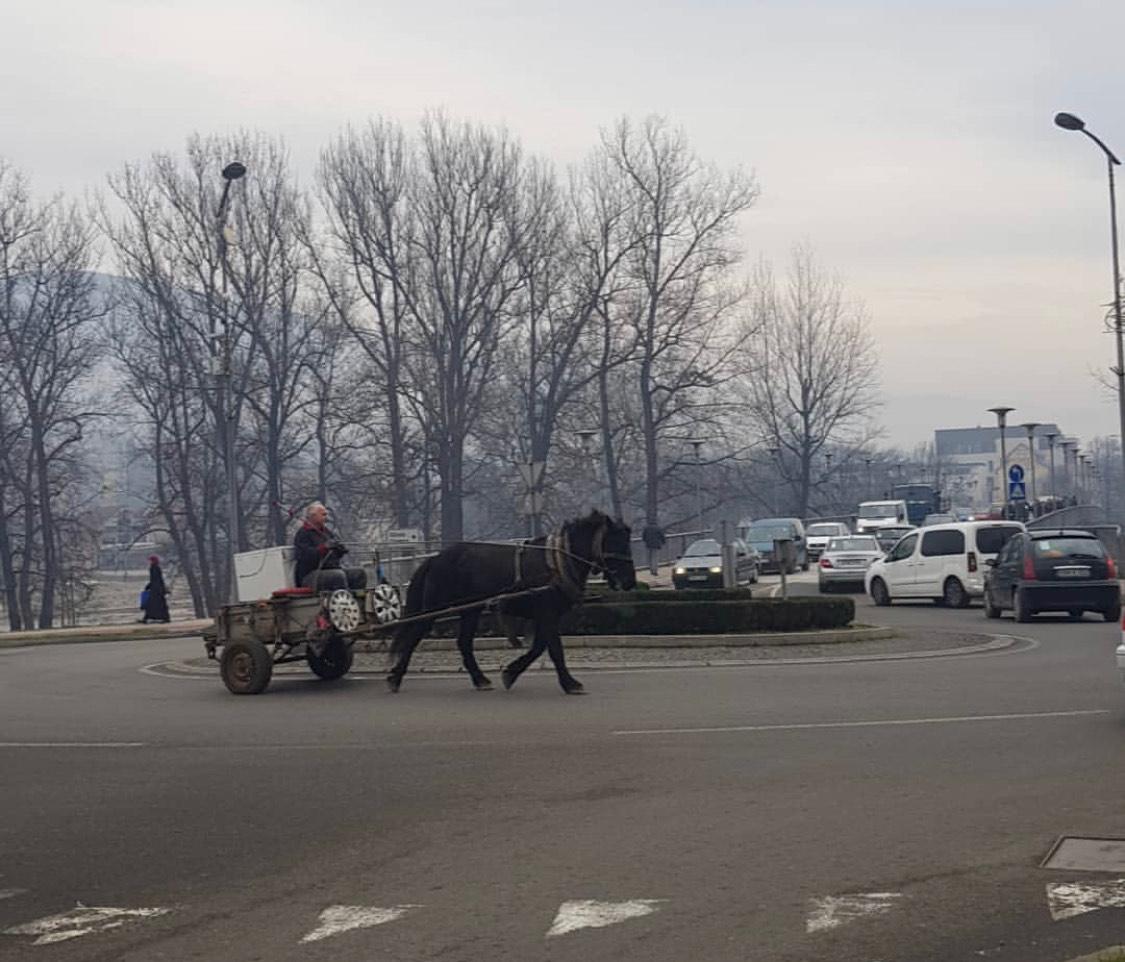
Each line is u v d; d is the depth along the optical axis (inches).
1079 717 568.4
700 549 1870.1
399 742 546.6
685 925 298.0
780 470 3467.0
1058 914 299.9
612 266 2421.3
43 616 2183.8
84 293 2177.7
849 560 1724.9
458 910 315.0
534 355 2385.6
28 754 551.2
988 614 1242.6
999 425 2198.6
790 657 845.8
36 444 2166.6
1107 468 6284.5
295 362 2242.9
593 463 2500.0
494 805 423.5
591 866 349.1
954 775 449.1
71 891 343.9
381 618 736.3
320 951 288.2
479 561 705.0
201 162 2172.7
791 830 379.6
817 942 284.4
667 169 2413.9
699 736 538.3
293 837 391.9
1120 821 380.5
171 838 396.2
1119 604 1149.1
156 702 715.4
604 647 900.6
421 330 2269.9
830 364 3257.9
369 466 2293.3
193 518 2223.2
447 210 2265.0
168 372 2186.3
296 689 751.7
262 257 2196.1
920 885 323.9
